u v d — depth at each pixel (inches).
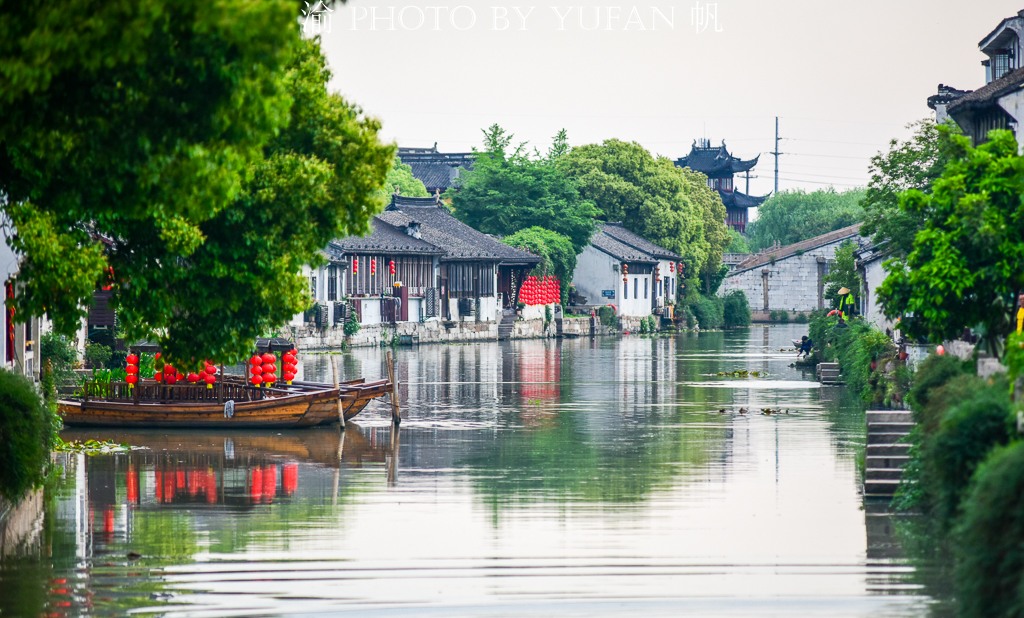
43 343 3474.4
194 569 1717.5
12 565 1739.7
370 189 1936.5
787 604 1521.9
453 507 2196.1
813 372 5772.6
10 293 1801.2
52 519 2081.7
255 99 1274.6
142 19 1112.8
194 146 1285.7
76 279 1640.0
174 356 1995.6
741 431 3346.5
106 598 1561.3
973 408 1568.7
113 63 1133.7
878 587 1605.6
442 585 1625.2
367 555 1801.2
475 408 4050.2
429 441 3159.5
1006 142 2043.6
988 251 1921.8
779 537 1915.6
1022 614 1082.1
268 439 3181.6
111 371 3762.3
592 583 1632.6
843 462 2743.6
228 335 1958.7
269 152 1900.8
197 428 3348.9
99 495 2325.3
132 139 1288.1
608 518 2084.2
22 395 1760.6
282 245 1887.3
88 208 1469.0
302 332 7293.3
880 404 3730.3
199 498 2295.8
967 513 1242.6
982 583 1162.6
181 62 1246.3
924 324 2210.9
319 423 3454.7
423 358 6904.5
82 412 3353.8
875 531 1958.7
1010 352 1424.7
